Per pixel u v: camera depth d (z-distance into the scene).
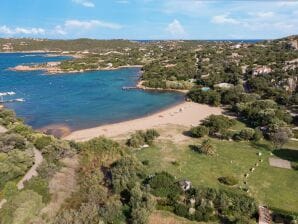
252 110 104.50
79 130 97.12
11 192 50.44
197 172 65.62
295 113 113.38
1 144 65.88
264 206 53.09
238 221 47.34
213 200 52.25
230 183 60.47
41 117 112.19
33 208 44.97
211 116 98.81
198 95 136.75
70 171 60.81
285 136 81.06
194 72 193.75
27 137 76.88
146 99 143.50
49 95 150.25
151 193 54.94
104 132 94.00
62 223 43.53
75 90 163.25
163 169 66.44
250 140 85.50
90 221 45.22
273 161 72.19
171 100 141.62
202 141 84.81
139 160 68.69
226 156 74.62
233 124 98.25
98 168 62.84
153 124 102.75
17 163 60.66
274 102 118.12
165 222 47.69
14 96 148.25
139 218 45.53
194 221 48.31
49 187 53.22
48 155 66.06
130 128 98.00
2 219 43.59
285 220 49.09
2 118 95.38
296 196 56.94
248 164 70.44
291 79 142.25
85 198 50.91
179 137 88.19
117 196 53.59
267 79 150.75
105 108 126.00
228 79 166.88
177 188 55.56
